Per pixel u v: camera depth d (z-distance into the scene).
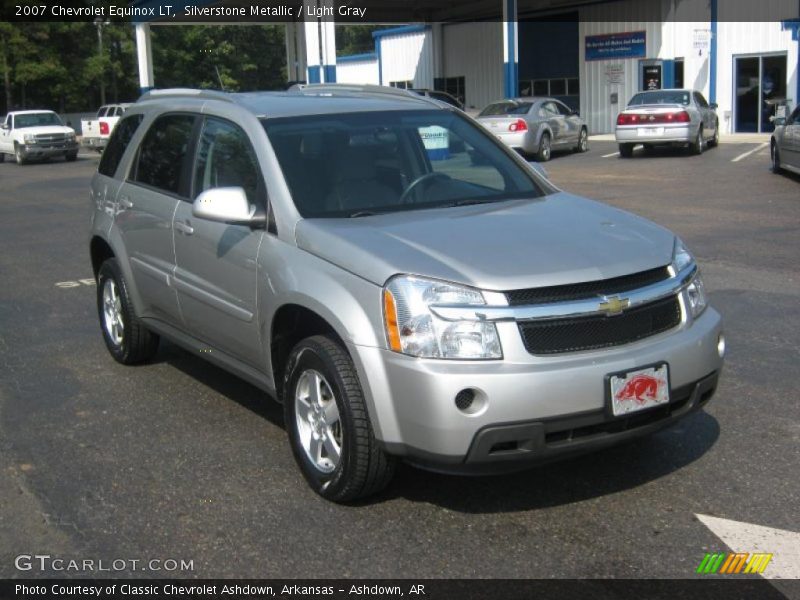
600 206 5.10
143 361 6.78
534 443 3.86
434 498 4.47
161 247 5.82
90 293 9.53
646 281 4.20
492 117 24.45
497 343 3.85
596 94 35.81
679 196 15.75
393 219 4.64
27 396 6.16
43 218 16.25
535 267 4.00
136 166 6.41
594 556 3.89
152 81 37.47
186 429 5.48
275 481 4.72
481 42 40.22
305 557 3.95
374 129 5.32
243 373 5.19
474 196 5.15
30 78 47.78
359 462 4.15
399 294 3.95
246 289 4.89
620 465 4.81
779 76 29.56
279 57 63.41
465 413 3.80
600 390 3.89
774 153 18.64
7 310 8.83
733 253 10.45
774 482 4.55
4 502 4.55
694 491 4.48
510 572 3.79
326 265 4.34
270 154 4.95
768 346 6.81
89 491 4.66
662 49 32.66
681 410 4.24
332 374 4.19
